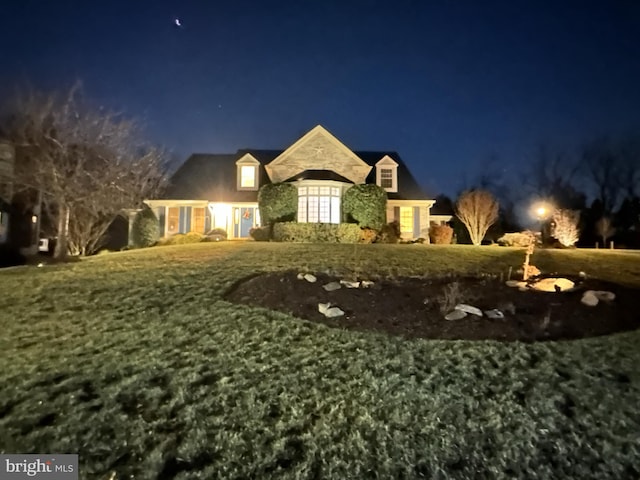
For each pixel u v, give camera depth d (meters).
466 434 4.75
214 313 7.84
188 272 11.23
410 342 6.60
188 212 25.94
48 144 18.75
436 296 8.55
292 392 5.32
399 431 4.75
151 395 5.18
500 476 4.27
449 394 5.36
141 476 4.05
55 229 23.75
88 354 6.20
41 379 5.46
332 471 4.23
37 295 9.22
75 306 8.44
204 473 4.12
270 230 21.34
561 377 5.77
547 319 7.37
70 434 4.49
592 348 6.55
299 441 4.55
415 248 16.62
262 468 4.22
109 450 4.33
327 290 8.91
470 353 6.29
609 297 8.69
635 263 14.99
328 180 23.75
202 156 28.52
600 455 4.55
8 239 22.89
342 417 4.91
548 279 9.73
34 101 18.86
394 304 8.16
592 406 5.22
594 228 32.56
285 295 8.70
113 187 20.84
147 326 7.28
